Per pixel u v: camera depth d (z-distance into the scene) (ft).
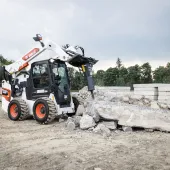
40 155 16.43
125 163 14.75
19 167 14.47
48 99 27.84
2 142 20.10
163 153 16.67
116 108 23.86
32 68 30.66
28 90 30.73
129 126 23.45
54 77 29.19
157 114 23.25
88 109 25.31
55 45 29.43
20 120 30.55
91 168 14.03
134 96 32.81
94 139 20.57
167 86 34.58
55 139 20.79
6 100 33.42
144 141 19.86
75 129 24.49
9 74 33.01
